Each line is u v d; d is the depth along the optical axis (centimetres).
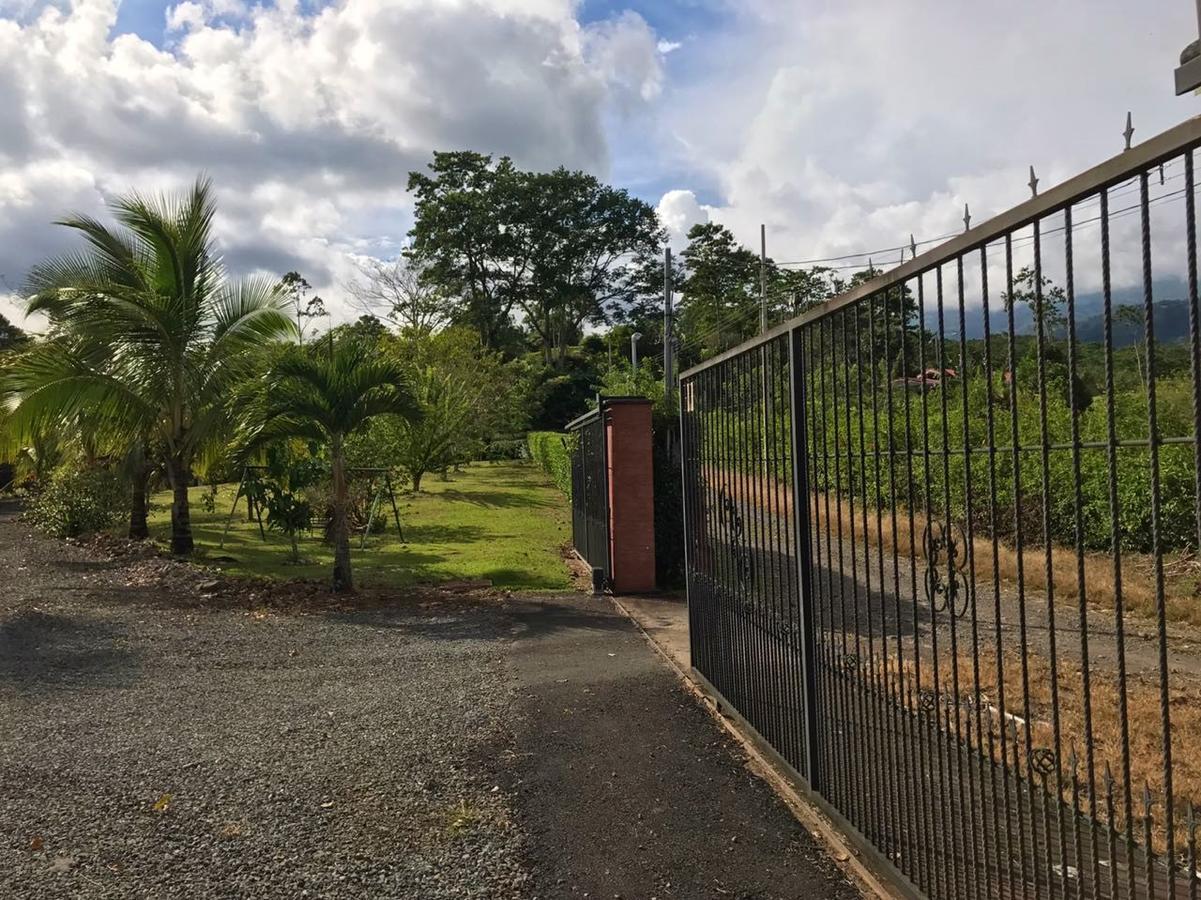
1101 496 855
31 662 702
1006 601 820
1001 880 255
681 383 634
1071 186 206
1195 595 799
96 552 1348
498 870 339
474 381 3095
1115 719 497
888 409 304
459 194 5631
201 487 2636
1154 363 188
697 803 401
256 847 361
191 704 583
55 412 1155
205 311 1289
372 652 736
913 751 304
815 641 392
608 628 820
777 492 433
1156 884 295
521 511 2048
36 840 368
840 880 328
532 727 517
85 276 1266
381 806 403
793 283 3869
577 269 5931
